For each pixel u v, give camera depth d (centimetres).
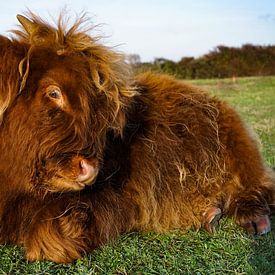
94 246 381
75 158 326
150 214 419
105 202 388
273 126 991
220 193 456
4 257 362
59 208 365
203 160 443
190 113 452
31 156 332
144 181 413
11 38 351
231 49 3425
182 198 436
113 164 394
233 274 353
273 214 473
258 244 409
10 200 358
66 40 345
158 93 455
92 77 334
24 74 325
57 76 323
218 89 2067
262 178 465
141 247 394
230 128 464
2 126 335
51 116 324
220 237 422
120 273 350
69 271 351
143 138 419
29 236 364
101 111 337
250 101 1591
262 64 3384
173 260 371
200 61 3275
